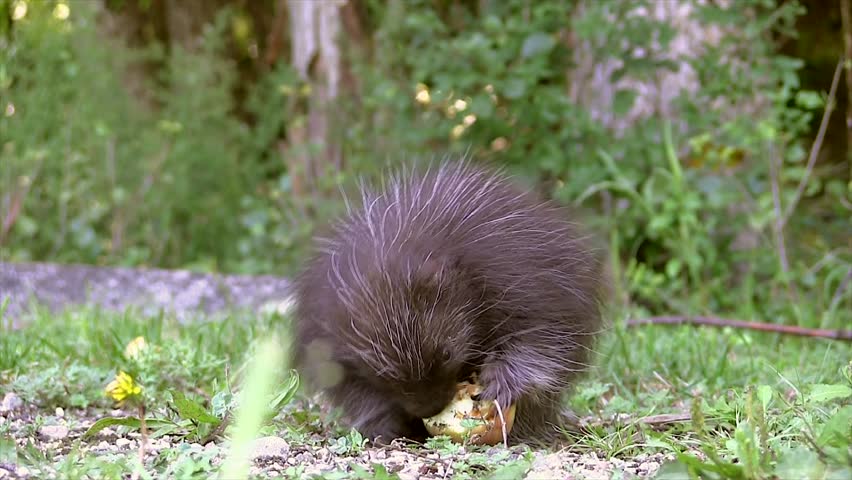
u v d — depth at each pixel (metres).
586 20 9.01
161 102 13.59
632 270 9.26
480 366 4.36
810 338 7.32
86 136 11.09
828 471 3.03
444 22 10.55
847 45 9.00
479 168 5.04
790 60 8.91
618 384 5.36
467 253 4.24
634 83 9.70
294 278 5.12
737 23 8.93
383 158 10.37
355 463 3.57
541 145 9.44
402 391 3.98
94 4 12.65
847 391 3.86
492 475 3.40
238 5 14.36
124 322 6.63
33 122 10.50
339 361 4.23
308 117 11.59
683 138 9.40
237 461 2.84
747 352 6.39
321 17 11.36
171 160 11.53
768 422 3.95
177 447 3.78
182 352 5.51
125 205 11.27
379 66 10.41
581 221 5.21
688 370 5.79
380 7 10.48
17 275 8.78
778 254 8.92
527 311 4.31
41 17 10.60
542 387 4.27
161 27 14.37
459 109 9.59
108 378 5.18
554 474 3.46
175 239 11.41
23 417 4.75
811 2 11.34
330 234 4.83
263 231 10.91
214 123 12.14
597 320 4.83
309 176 11.20
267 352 2.74
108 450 3.94
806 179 8.83
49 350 5.97
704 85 9.19
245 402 2.69
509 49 9.34
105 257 11.13
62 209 10.69
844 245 9.66
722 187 9.02
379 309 3.98
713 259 9.00
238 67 14.51
